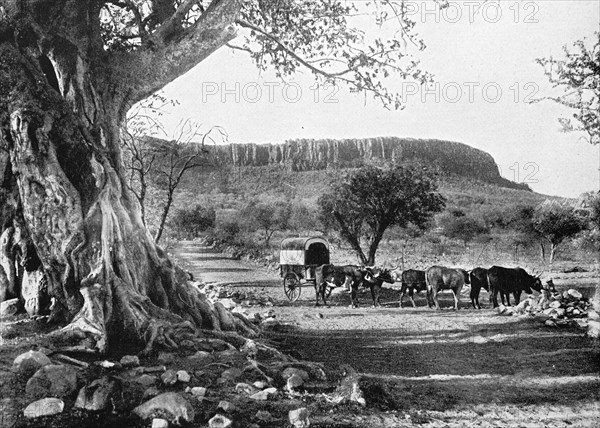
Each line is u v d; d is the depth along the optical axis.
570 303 15.13
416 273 18.25
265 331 12.23
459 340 11.47
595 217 22.91
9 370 6.20
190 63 10.80
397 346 10.86
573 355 9.77
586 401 7.00
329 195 30.98
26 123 8.80
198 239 70.19
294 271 21.39
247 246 48.50
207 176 101.12
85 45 10.07
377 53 12.98
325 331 12.70
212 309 10.46
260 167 106.56
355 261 34.69
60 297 8.85
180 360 7.62
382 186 29.75
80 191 9.18
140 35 11.48
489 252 40.03
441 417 6.34
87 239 8.78
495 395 7.29
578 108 14.20
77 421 5.24
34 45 9.57
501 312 15.83
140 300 8.61
